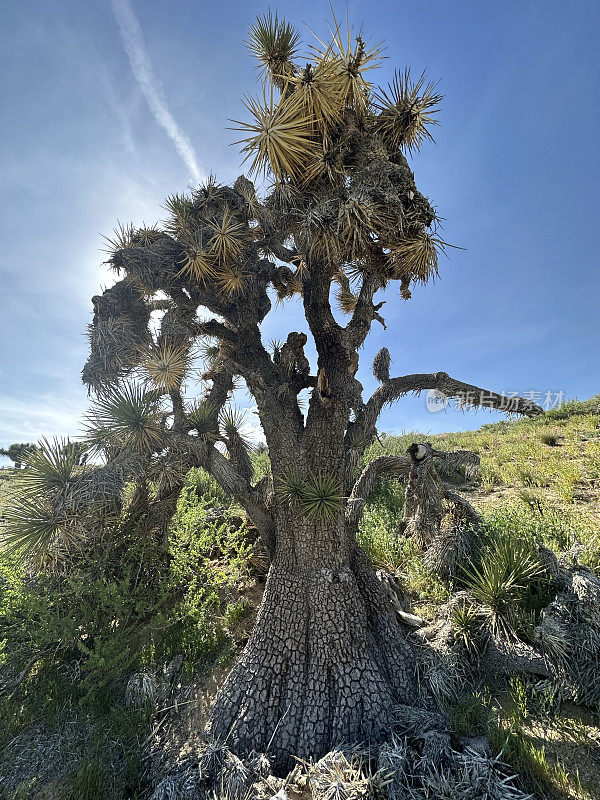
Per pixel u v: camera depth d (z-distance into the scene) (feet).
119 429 11.93
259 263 16.28
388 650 12.16
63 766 10.82
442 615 14.64
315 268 13.82
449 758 8.83
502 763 8.67
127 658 13.80
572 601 12.38
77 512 11.18
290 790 8.52
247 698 10.87
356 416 14.51
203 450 13.79
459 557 17.21
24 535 10.75
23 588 14.61
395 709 10.38
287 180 12.89
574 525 19.16
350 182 11.89
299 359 15.71
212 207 14.06
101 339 11.65
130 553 15.30
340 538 12.41
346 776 8.34
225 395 16.78
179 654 14.97
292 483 11.59
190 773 9.57
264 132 10.80
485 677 12.22
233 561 18.61
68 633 12.86
